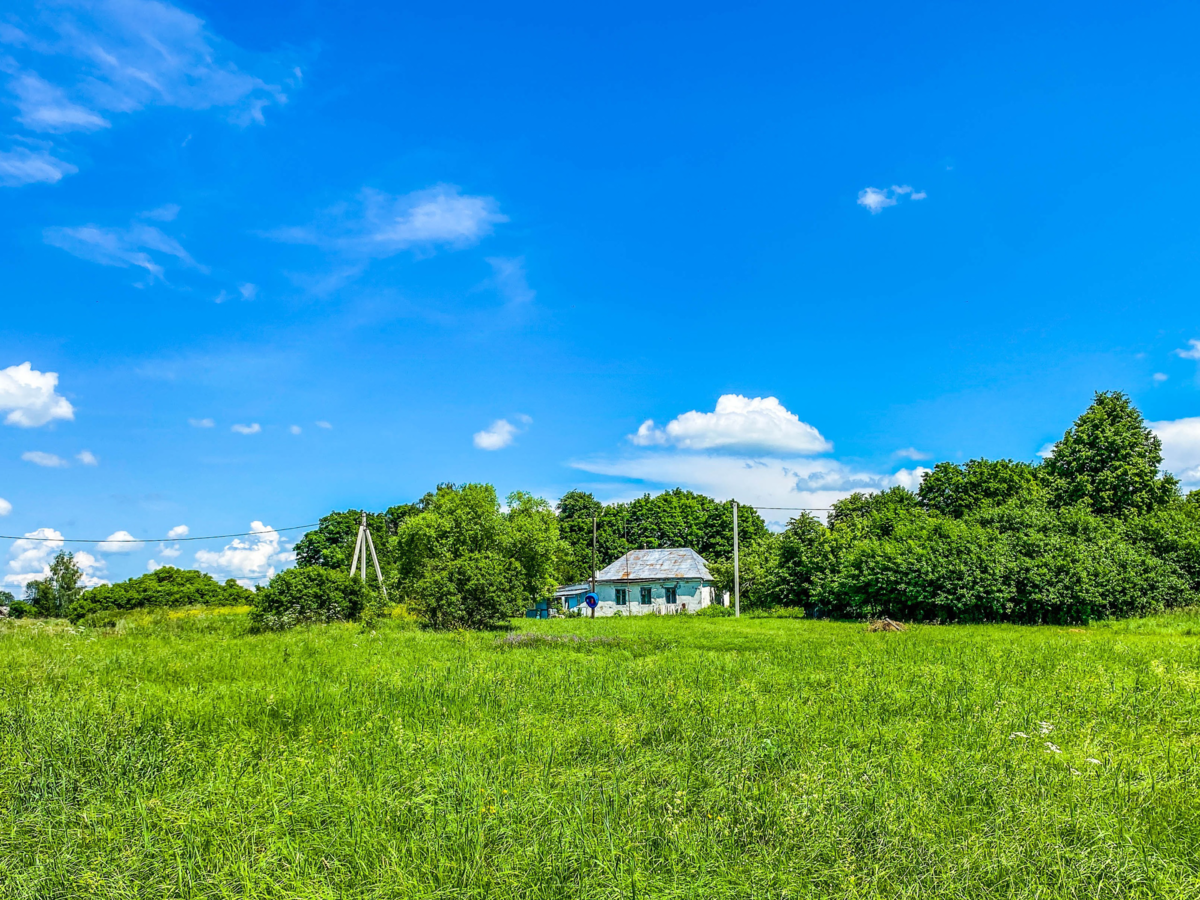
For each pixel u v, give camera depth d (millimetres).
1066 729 8609
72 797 6121
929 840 5133
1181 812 5848
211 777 6414
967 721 9023
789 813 5594
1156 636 23547
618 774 6613
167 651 18812
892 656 16578
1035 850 5027
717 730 8305
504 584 29781
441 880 4504
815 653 17500
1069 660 15250
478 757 7113
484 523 43031
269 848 4910
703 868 4672
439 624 28938
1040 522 34562
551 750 7328
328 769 6605
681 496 84312
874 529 41906
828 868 4773
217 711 9383
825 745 7742
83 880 4512
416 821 5488
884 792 6086
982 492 54844
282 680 12695
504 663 15750
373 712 9391
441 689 11203
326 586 30031
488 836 5105
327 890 4309
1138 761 7184
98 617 37281
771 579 41969
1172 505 42906
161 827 5309
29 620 36375
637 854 4875
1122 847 5055
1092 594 28578
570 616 50500
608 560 77062
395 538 46094
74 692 10953
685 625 32406
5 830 5270
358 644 20984
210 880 4512
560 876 4598
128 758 7098
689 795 6172
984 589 30906
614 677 12930
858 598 35469
